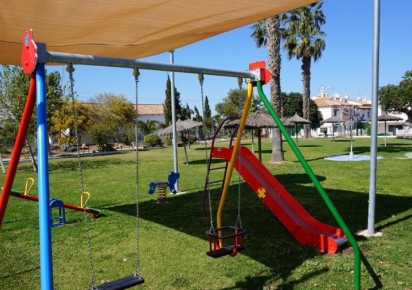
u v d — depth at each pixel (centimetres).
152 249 527
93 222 687
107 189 1102
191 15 377
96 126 3334
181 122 1853
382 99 3981
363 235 546
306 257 473
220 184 1098
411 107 3838
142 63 337
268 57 1516
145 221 684
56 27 392
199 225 648
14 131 1708
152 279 422
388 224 602
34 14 350
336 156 1867
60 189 1127
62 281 427
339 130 5650
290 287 386
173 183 967
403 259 445
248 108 438
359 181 1066
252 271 433
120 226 654
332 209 372
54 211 784
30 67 254
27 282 427
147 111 6009
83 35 431
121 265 470
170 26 416
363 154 1959
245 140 4050
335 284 389
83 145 3519
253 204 805
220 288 392
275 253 491
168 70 357
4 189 268
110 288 291
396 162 1519
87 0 319
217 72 396
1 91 1675
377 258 451
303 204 782
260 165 633
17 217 747
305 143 3091
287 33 3128
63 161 2250
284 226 601
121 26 404
